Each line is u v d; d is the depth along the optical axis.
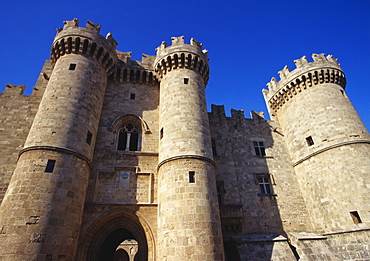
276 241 19.12
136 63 25.30
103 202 17.33
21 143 19.75
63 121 17.05
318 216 21.22
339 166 20.58
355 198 18.89
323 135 22.61
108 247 24.06
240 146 25.47
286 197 22.97
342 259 17.45
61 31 21.97
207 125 20.80
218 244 15.02
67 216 14.32
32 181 14.20
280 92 28.03
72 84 19.12
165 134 19.47
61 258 13.21
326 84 25.56
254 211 21.56
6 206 13.54
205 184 16.84
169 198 16.28
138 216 17.31
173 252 14.33
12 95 21.95
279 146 26.53
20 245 12.37
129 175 19.02
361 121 23.36
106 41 22.75
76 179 15.73
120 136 21.64
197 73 23.66
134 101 23.38
